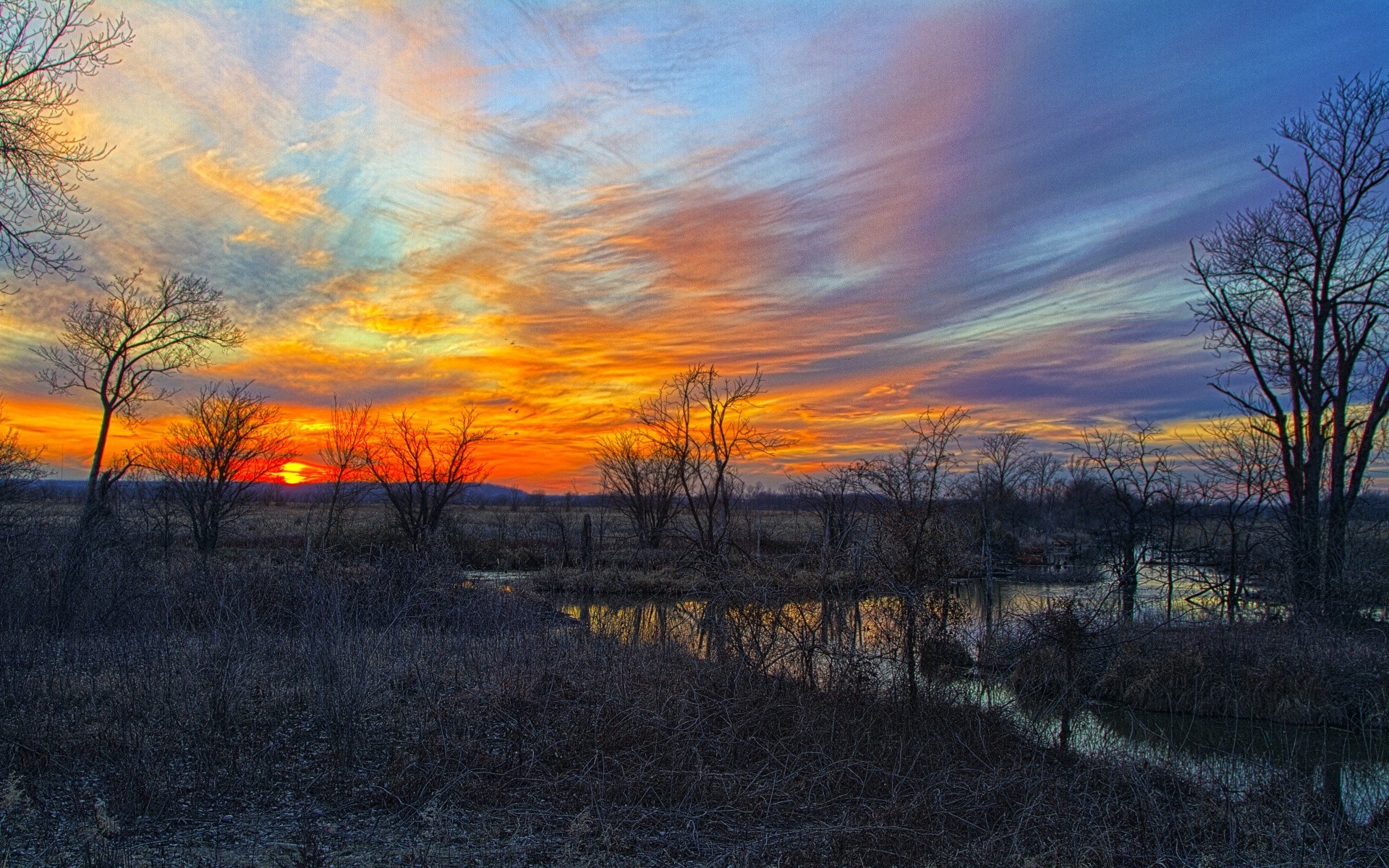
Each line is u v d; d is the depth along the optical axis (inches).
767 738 400.2
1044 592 1098.7
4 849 271.0
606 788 345.7
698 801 344.8
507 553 1365.7
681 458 1017.5
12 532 636.1
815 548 546.0
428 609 609.6
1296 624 751.1
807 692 464.1
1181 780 401.7
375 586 629.6
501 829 311.9
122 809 305.6
